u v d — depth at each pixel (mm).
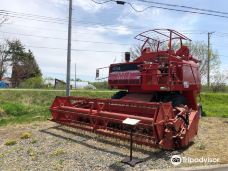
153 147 8508
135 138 8898
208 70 49719
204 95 28969
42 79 49594
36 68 61125
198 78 11680
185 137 8750
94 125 10172
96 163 7840
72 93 27125
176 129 8531
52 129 11711
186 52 11477
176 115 8734
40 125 12539
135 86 11078
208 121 14945
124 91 12109
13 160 8234
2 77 54812
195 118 9414
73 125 11047
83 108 11133
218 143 10047
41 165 7789
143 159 8117
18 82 55062
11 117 15305
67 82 18062
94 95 27266
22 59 58625
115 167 7559
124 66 11141
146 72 10273
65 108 11398
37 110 17453
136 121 7902
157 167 7562
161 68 9922
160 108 8297
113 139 10008
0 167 7730
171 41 10953
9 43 56781
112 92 28734
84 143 9656
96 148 9117
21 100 23359
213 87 42000
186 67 10664
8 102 19094
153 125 8102
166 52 10734
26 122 13320
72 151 8859
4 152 8945
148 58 11148
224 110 21078
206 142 10141
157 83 10117
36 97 24750
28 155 8609
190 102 11148
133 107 9617
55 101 12117
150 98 10508
